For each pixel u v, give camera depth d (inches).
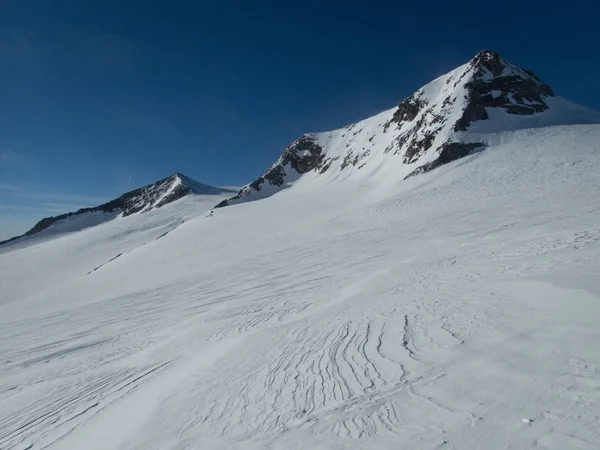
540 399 132.3
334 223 1466.5
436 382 169.5
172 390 272.5
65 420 264.5
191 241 2049.7
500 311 250.8
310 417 171.9
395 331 270.4
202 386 262.5
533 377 149.3
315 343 291.7
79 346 525.7
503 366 165.8
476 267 412.5
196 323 517.7
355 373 215.3
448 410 141.7
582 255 329.7
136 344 478.3
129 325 619.8
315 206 2300.7
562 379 142.2
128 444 199.0
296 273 788.6
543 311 227.0
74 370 402.9
